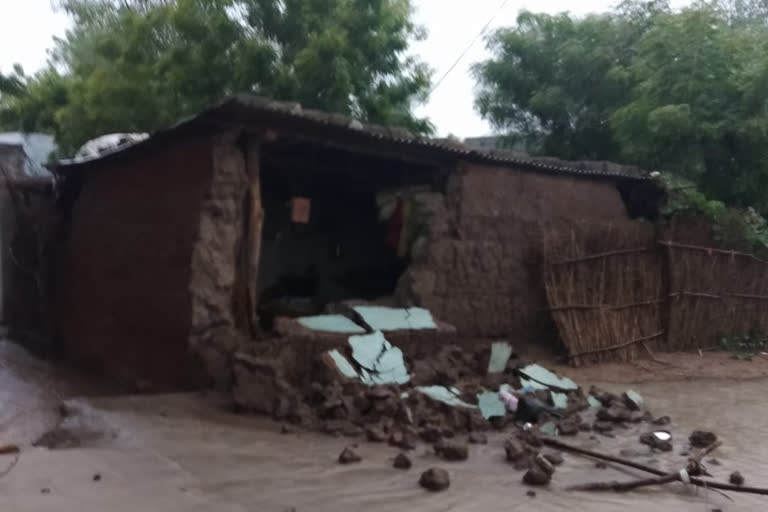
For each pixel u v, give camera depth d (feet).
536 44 53.42
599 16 53.31
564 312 32.48
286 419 20.59
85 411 19.66
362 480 15.76
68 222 37.78
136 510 13.03
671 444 19.70
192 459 16.48
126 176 31.14
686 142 41.63
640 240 35.65
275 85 42.14
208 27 42.11
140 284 28.48
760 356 36.78
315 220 38.68
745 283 39.24
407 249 31.32
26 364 35.29
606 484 15.84
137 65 44.11
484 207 32.17
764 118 39.75
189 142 26.27
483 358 27.20
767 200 42.86
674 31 42.63
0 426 19.70
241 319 25.31
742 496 15.70
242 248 25.64
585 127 52.08
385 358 23.72
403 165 31.99
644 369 32.01
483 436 19.63
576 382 28.76
